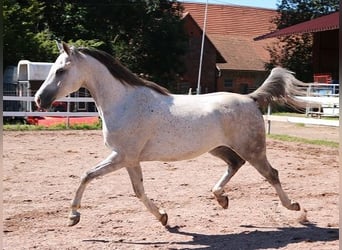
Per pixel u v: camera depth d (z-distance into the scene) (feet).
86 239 20.04
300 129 68.54
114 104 20.53
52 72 20.30
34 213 23.66
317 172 35.24
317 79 108.47
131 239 20.15
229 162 23.04
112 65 20.70
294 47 134.31
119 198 26.78
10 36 88.74
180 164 38.14
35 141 50.65
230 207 25.31
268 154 44.32
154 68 122.42
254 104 22.20
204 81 146.20
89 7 112.98
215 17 172.04
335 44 115.24
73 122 68.74
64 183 30.50
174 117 20.74
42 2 105.19
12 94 77.20
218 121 21.20
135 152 20.48
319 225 22.29
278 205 25.76
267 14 179.83
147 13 116.78
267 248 19.07
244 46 163.73
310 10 142.20
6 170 34.32
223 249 18.99
